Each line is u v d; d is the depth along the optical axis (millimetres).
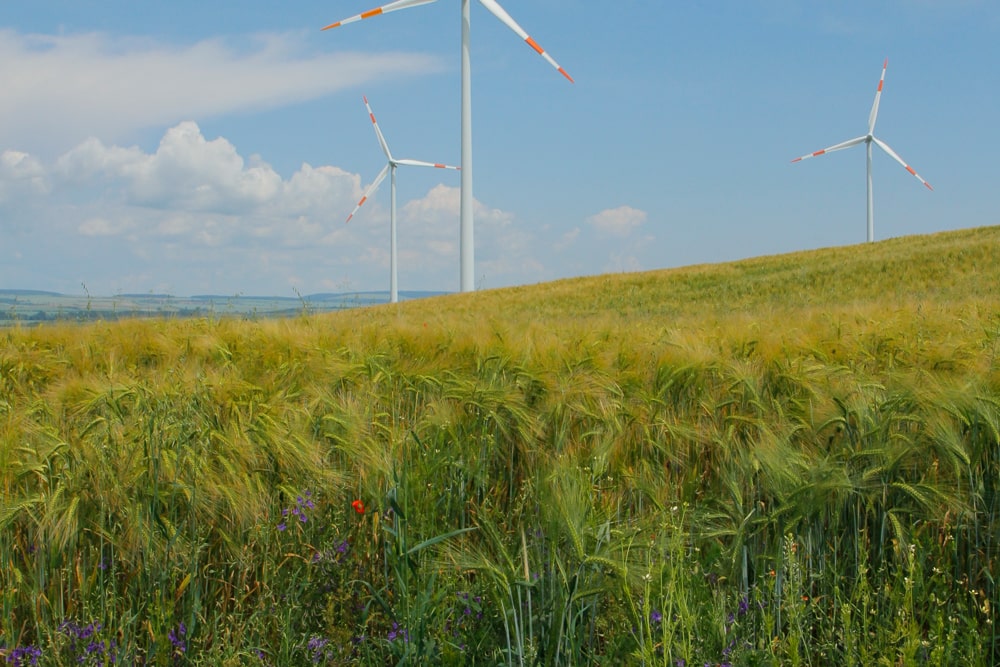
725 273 43531
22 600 3568
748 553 3871
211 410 4902
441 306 38469
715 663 3172
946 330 9766
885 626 3379
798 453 4051
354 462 4238
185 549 3654
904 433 4422
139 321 11250
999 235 44688
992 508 3934
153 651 3268
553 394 5359
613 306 35281
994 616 3535
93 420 4438
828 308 15875
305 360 6977
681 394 5809
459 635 3355
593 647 3430
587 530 3121
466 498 4344
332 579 3709
